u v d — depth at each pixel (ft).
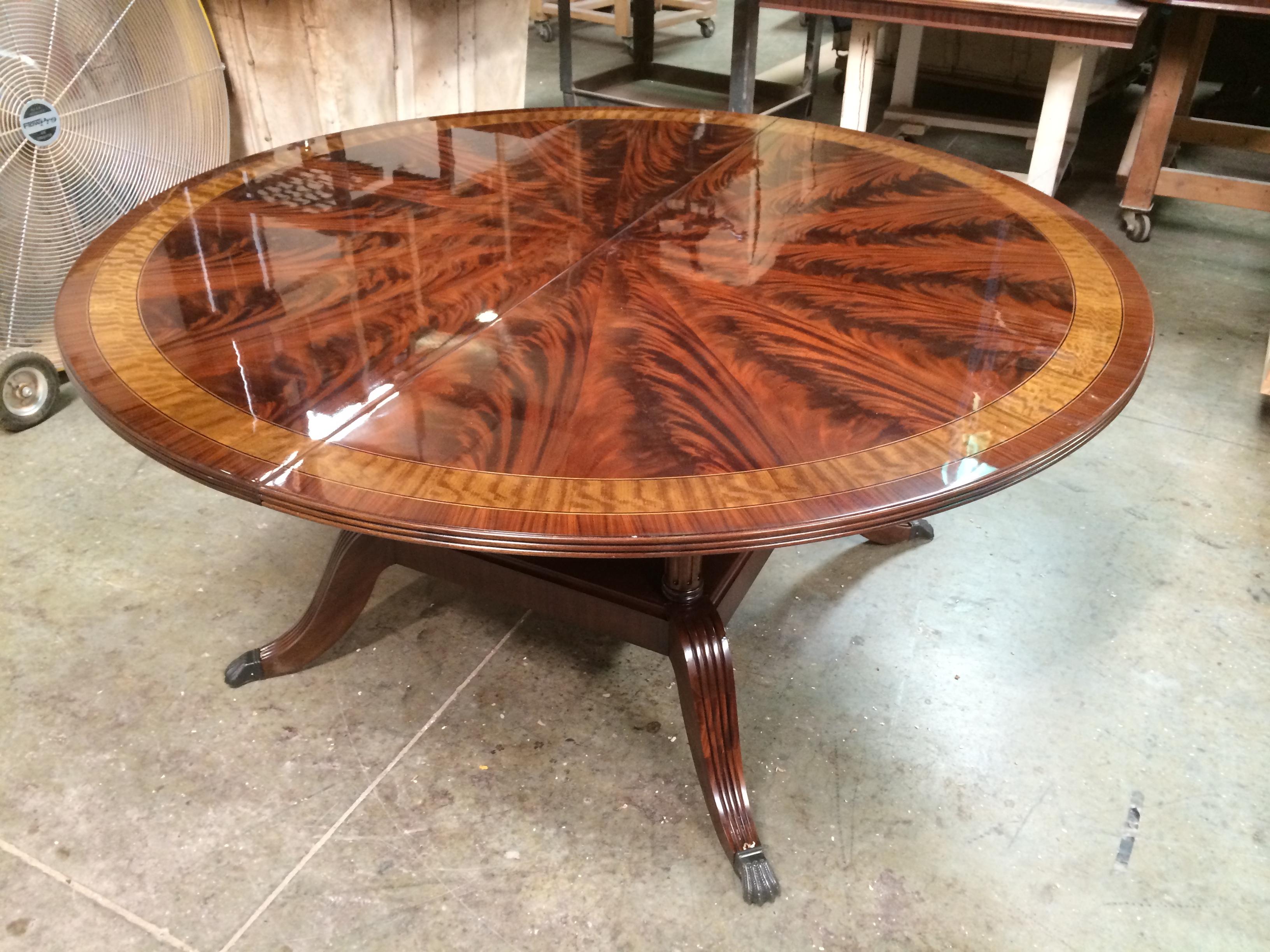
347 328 4.08
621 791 4.95
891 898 4.47
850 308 4.26
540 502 3.08
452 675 5.59
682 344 3.98
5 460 7.19
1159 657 5.73
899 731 5.29
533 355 3.90
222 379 3.71
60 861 4.58
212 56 8.61
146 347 3.91
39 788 4.90
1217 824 4.81
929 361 3.85
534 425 3.46
